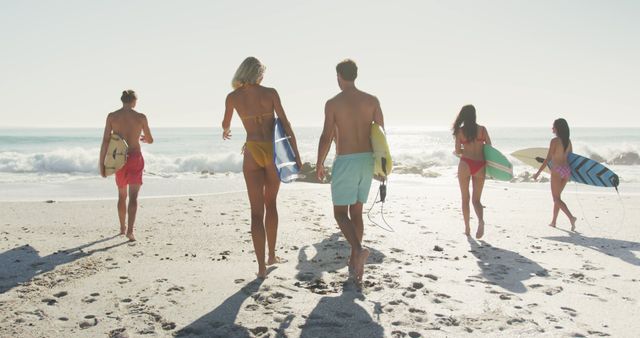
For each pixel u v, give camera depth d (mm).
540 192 12156
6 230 6711
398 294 4051
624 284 4469
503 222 7773
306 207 9180
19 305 3730
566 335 3256
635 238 6629
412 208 9117
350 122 4281
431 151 28781
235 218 7820
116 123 6172
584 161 7449
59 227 6969
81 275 4543
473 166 6496
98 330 3264
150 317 3498
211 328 3309
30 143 40844
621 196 11359
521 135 80438
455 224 7512
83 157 20484
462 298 3986
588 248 5984
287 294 4008
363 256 4078
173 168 21547
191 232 6645
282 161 4211
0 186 13055
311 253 5492
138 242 6004
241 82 4359
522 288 4297
